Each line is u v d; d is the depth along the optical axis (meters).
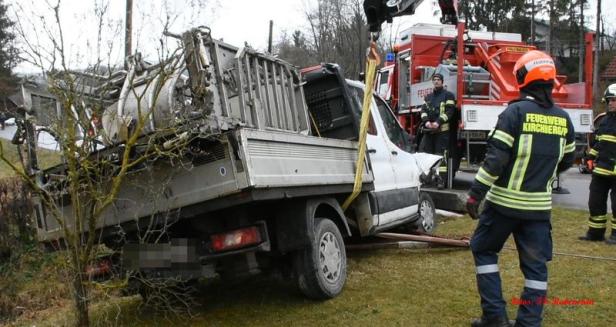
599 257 5.47
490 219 3.64
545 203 3.55
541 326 3.76
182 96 4.03
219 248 3.82
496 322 3.60
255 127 4.28
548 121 3.55
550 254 3.62
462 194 8.51
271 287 5.08
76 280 3.55
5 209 6.57
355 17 27.59
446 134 9.52
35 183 3.66
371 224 5.41
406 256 5.95
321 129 5.59
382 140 6.13
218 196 3.58
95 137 3.67
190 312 4.49
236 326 4.09
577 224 7.22
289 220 4.23
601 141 6.09
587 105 10.22
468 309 4.16
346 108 5.48
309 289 4.31
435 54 11.80
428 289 4.70
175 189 3.72
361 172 5.09
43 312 5.17
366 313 4.17
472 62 11.12
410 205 6.51
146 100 4.06
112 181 3.74
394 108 12.46
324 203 4.54
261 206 4.22
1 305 5.35
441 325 3.89
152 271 3.88
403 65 12.09
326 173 4.52
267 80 4.59
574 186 11.41
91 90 3.81
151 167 3.63
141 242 3.78
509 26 35.38
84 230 3.94
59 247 3.96
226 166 3.56
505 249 5.94
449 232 7.29
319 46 28.80
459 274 5.11
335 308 4.30
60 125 3.47
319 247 4.35
